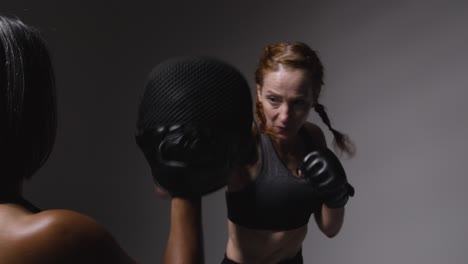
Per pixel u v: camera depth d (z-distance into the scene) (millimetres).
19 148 434
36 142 444
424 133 2393
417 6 2355
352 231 2621
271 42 2812
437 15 2312
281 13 2760
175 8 3133
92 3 3281
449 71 2309
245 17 2900
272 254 1303
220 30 2994
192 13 3080
